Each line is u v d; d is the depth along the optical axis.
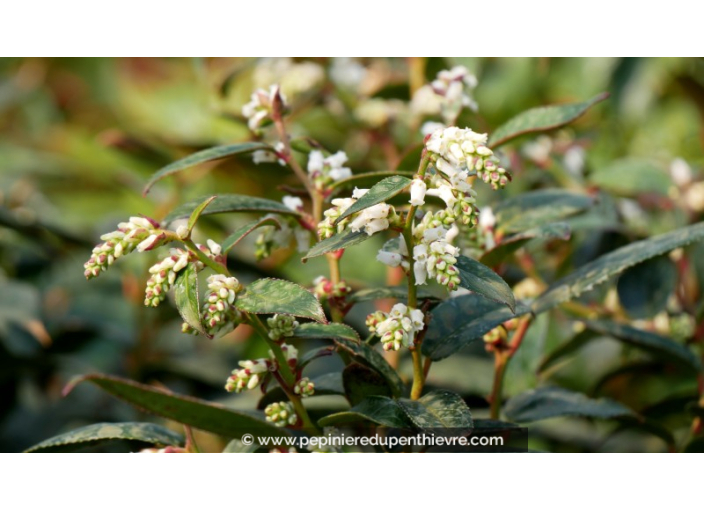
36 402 0.92
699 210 0.83
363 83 0.95
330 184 0.66
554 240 0.84
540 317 0.75
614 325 0.72
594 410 0.68
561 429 0.81
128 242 0.59
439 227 0.59
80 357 0.90
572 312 0.78
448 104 0.72
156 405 0.61
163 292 0.59
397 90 0.90
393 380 0.63
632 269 0.76
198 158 0.65
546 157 0.88
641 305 0.75
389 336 0.60
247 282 0.87
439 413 0.60
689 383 0.81
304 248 0.65
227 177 0.98
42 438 0.90
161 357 0.92
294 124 0.96
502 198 0.85
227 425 0.62
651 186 0.85
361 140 0.98
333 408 0.71
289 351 0.62
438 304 0.65
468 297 0.65
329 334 0.61
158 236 0.59
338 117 0.96
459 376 0.76
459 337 0.64
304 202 0.72
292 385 0.62
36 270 0.96
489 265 0.68
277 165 0.79
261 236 0.66
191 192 1.04
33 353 0.89
